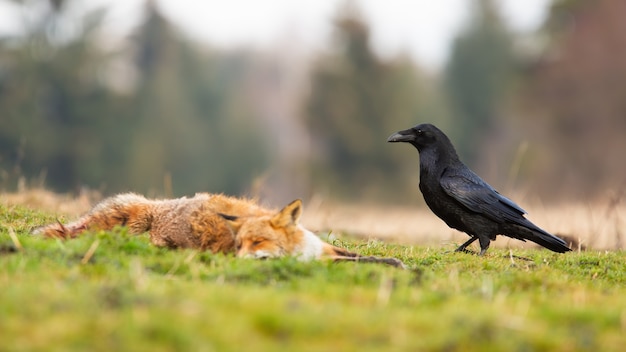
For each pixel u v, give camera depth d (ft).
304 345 17.70
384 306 21.52
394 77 250.98
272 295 21.71
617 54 204.64
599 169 193.77
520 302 23.43
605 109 201.98
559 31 236.02
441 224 66.23
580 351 18.93
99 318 18.30
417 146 43.09
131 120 249.34
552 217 59.72
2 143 218.38
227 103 310.86
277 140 345.10
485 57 268.41
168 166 256.52
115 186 232.94
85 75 243.81
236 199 32.96
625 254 41.63
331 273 26.61
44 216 42.50
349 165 242.78
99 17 246.06
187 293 21.49
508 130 251.19
